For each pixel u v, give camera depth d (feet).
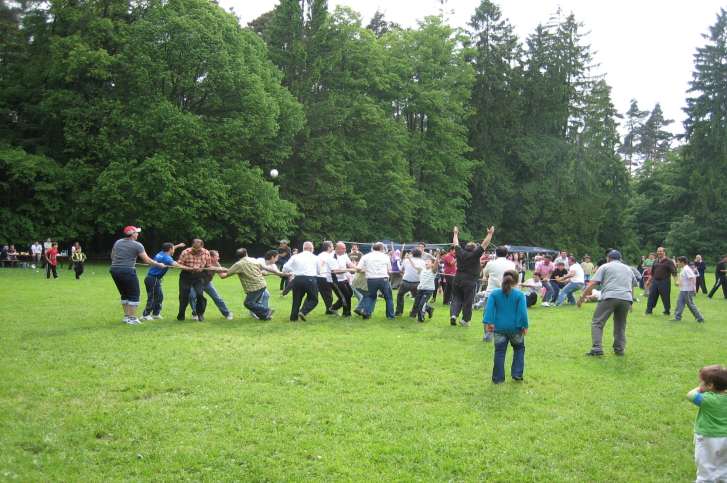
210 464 16.65
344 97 135.95
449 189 155.84
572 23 186.80
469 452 17.92
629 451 18.54
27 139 117.70
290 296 58.54
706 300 71.20
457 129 154.71
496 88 170.91
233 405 21.49
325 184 132.36
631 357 32.07
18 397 21.72
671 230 185.26
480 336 36.86
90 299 50.85
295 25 135.64
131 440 18.10
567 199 178.70
